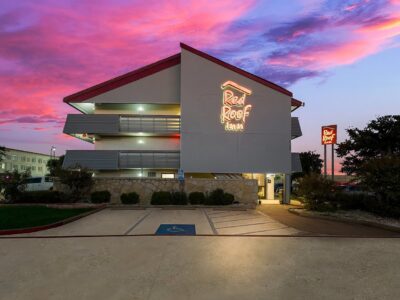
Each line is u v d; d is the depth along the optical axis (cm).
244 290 595
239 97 2381
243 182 2153
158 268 726
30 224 1246
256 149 2367
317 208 1700
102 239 1045
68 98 2392
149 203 2073
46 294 572
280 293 581
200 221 1425
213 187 2133
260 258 816
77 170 2006
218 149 2342
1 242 1003
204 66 2366
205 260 794
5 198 1939
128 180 2105
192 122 2333
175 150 2419
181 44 2358
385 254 862
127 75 2436
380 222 1352
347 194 1803
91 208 1795
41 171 9288
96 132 2339
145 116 2423
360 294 577
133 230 1202
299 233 1159
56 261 784
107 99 2414
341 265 755
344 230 1226
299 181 1831
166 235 1107
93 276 670
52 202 1955
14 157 7875
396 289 602
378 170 1513
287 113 2411
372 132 2308
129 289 597
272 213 1734
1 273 691
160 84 2438
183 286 614
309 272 702
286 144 2391
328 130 2483
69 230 1203
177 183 2114
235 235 1112
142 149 2516
